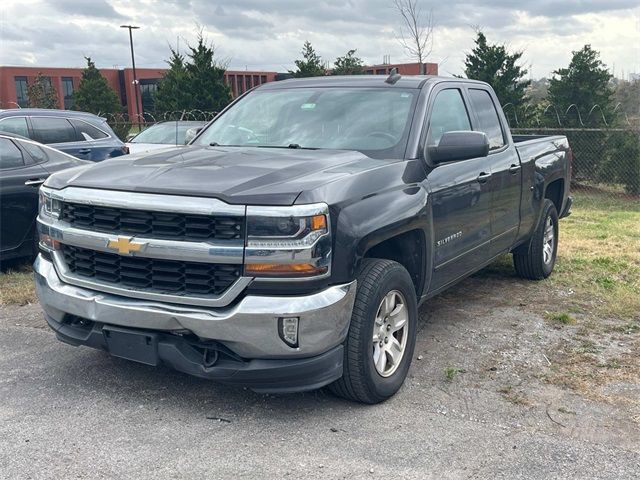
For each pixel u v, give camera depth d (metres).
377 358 4.10
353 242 3.76
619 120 16.66
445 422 3.92
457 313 6.01
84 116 11.18
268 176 3.82
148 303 3.77
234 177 3.81
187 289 3.72
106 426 3.81
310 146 4.83
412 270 4.60
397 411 4.06
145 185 3.80
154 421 3.88
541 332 5.50
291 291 3.57
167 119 22.61
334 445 3.63
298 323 3.57
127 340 3.86
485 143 4.57
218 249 3.57
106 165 4.36
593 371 4.70
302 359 3.66
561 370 4.72
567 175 7.49
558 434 3.80
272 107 5.37
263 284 3.56
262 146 4.97
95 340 3.99
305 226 3.54
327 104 5.16
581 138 15.48
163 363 3.82
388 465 3.44
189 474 3.33
